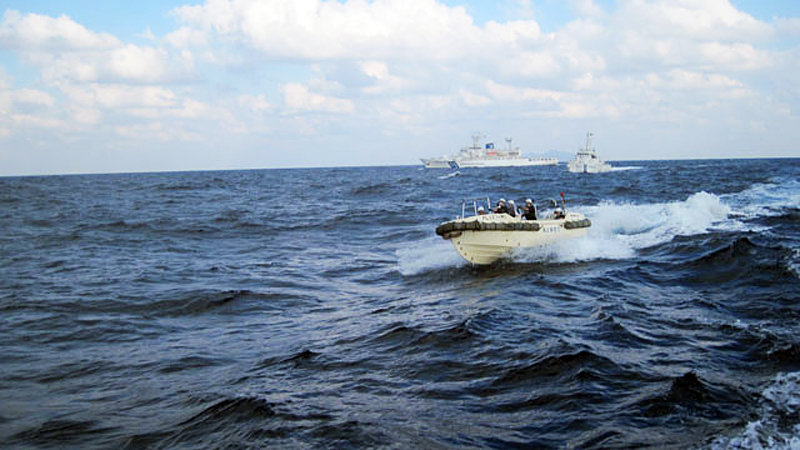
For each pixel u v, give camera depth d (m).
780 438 5.41
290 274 16.27
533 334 8.94
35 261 19.11
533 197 39.66
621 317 9.84
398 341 9.09
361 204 41.88
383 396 6.93
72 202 51.25
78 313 11.95
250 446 5.77
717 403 6.23
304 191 63.00
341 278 15.61
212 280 15.41
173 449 5.86
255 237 25.30
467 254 15.67
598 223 22.00
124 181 122.31
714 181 50.16
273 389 7.32
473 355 8.16
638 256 15.94
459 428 5.97
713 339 8.44
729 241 16.17
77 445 6.04
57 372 8.36
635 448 5.36
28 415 6.83
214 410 6.70
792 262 12.84
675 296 11.41
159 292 13.79
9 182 128.12
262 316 11.56
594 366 7.34
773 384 6.68
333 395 7.04
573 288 12.33
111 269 17.34
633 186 47.06
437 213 32.31
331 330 10.20
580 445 5.48
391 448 5.61
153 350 9.38
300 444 5.75
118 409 6.95
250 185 83.88
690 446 5.34
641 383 6.84
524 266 15.43
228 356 8.92
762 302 10.37
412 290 13.60
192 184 90.69
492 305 11.06
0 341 10.02
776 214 22.86
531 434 5.76
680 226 20.39
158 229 28.20
